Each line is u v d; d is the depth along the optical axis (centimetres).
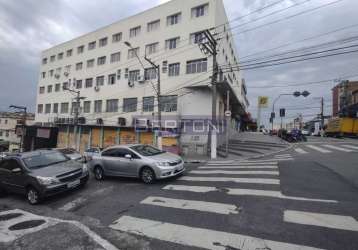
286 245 442
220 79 2292
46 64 4438
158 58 2758
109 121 3192
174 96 2573
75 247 486
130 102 2983
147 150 1093
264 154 1844
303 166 1137
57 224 617
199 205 678
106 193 883
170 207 680
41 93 4503
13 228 607
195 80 2423
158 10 2816
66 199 854
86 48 3684
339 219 538
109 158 1097
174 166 991
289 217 560
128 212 667
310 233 482
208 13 2403
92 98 3469
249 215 586
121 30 3197
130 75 3048
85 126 2895
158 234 519
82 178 957
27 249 489
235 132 3853
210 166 1351
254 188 808
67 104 3928
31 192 848
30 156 984
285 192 746
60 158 1041
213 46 1878
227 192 780
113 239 511
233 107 3600
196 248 453
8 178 941
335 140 2888
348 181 853
